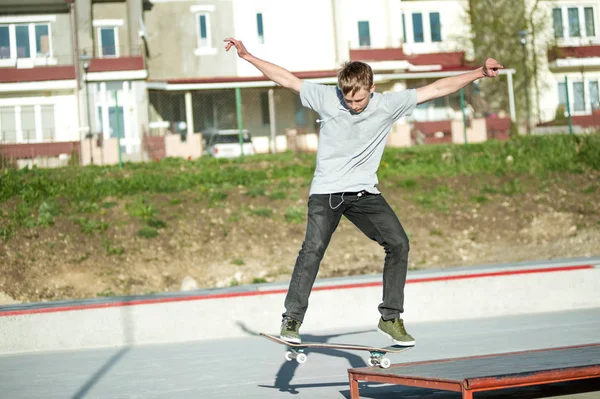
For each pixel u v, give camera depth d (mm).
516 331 10250
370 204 5652
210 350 10047
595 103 41281
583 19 41906
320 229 5566
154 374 8219
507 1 41469
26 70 35062
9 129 35500
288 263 18828
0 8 36312
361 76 5391
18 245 18203
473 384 4703
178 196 21875
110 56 37219
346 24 39281
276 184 23359
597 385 6441
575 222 21125
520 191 23016
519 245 20219
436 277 12078
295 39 39094
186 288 17656
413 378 5094
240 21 38750
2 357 10438
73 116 35906
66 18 36812
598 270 12586
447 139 33531
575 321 10977
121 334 11125
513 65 41094
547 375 4930
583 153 25484
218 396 6719
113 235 19109
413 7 41312
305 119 38781
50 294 16844
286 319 5473
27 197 20938
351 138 5609
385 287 5762
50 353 10586
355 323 11820
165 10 38219
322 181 5641
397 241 5652
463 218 21359
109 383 7746
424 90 5691
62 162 30344
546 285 12398
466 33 41406
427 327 11219
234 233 19891
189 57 38375
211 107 38281
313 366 8266
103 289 17219
